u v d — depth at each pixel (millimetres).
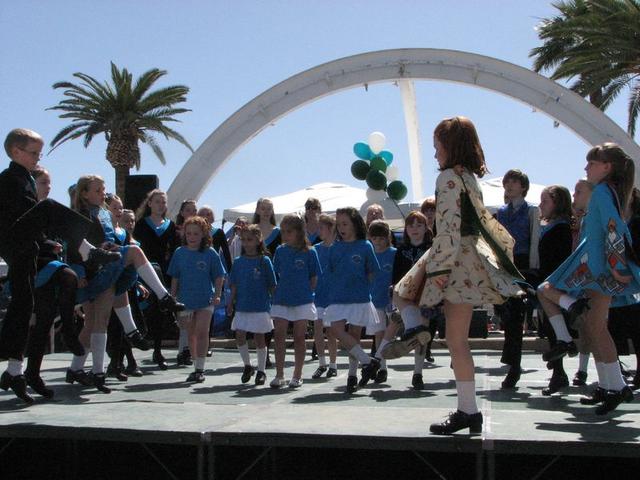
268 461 4324
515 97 18234
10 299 5523
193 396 5883
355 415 4617
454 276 3914
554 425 4156
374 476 4344
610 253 4434
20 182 5246
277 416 4570
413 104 21156
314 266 6777
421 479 4277
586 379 6383
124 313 6512
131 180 12188
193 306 7105
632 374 6824
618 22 21688
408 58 18562
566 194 6199
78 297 6055
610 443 3590
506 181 6602
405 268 6871
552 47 26938
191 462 4375
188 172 19406
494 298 3904
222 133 19219
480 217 3969
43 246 5449
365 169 15773
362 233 6660
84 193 6207
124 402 5414
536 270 6363
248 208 15883
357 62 18734
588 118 17922
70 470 4414
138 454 4461
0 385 5242
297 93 19031
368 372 6141
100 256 5652
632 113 24094
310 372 7891
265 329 6824
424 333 4266
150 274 6230
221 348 11312
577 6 26141
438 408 4969
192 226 7203
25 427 4188
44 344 5453
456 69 18422
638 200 5652
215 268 7281
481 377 7086
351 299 6449
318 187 17797
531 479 3877
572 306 4637
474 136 4055
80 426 4152
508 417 4496
